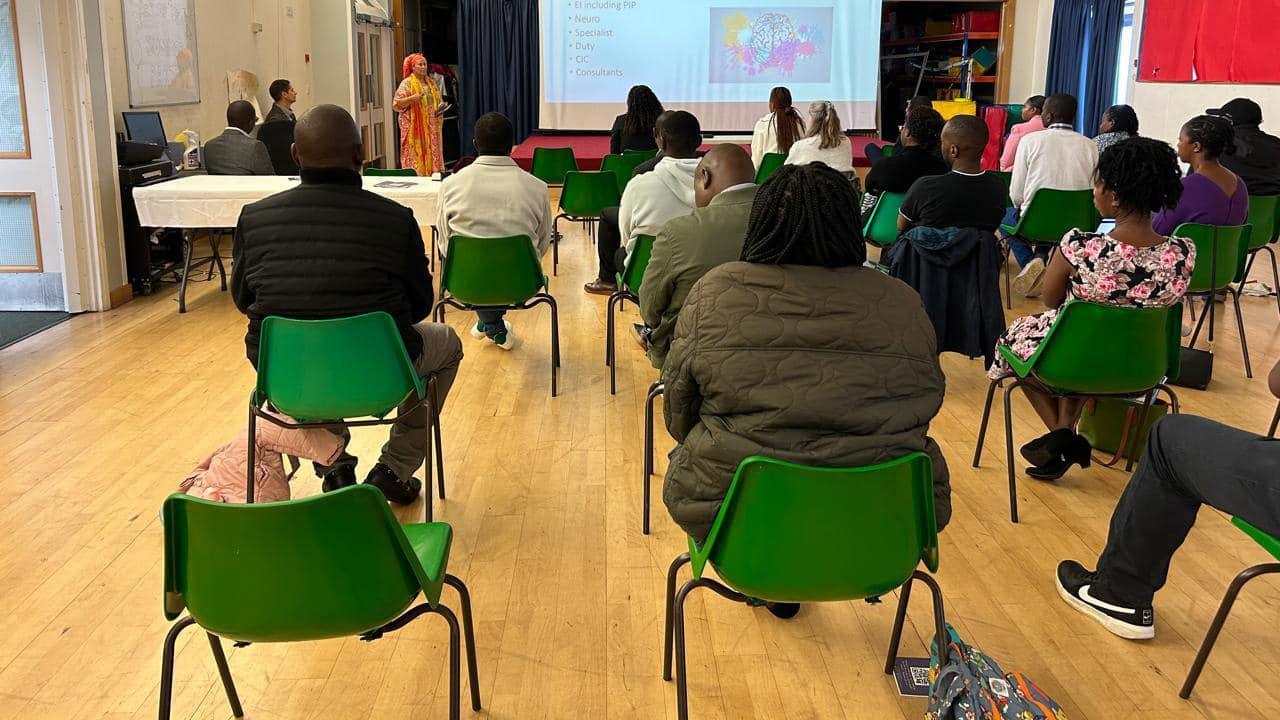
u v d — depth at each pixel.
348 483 2.76
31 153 5.16
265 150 6.16
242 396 4.08
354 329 2.49
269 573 1.57
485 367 4.47
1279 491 1.88
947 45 12.67
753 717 2.11
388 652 2.34
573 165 7.18
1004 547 2.87
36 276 5.31
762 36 11.03
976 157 3.82
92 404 3.96
